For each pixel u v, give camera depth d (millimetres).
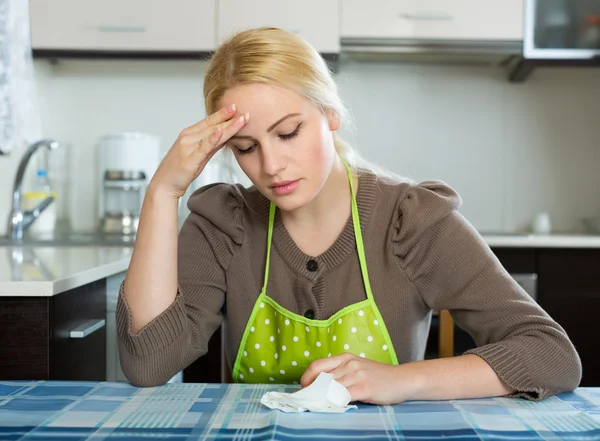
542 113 2928
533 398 837
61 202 2918
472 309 1039
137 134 2699
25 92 2613
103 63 2918
